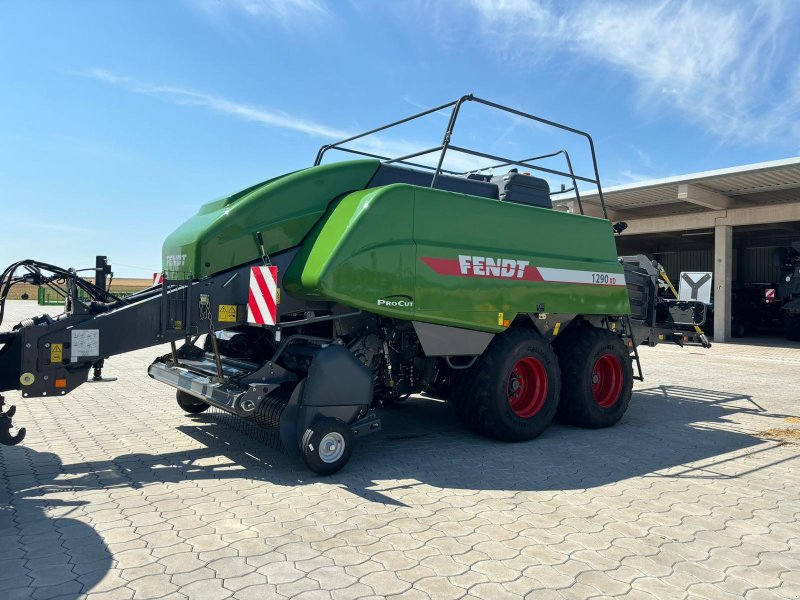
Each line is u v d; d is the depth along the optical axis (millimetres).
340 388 4812
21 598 2752
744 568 3201
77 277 4863
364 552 3303
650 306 8344
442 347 5461
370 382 4965
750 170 14477
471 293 5586
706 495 4410
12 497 4148
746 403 8562
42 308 31406
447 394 7086
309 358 4895
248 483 4508
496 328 5762
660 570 3158
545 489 4488
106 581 2930
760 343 19750
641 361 14492
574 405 6574
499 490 4445
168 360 6145
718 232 19203
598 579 3041
